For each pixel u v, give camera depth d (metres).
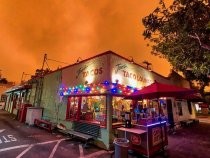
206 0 5.55
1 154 6.55
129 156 6.91
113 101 9.12
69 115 11.17
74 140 9.19
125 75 9.87
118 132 7.66
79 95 10.35
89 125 9.02
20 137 9.48
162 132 7.74
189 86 23.27
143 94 6.74
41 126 12.54
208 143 9.43
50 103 13.65
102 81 8.77
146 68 12.91
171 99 15.39
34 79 18.03
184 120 17.36
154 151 6.90
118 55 9.48
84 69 10.46
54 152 7.04
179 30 6.13
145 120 6.93
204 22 5.66
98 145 8.10
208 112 37.25
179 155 7.26
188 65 6.93
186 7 5.83
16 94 23.78
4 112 24.72
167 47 7.12
